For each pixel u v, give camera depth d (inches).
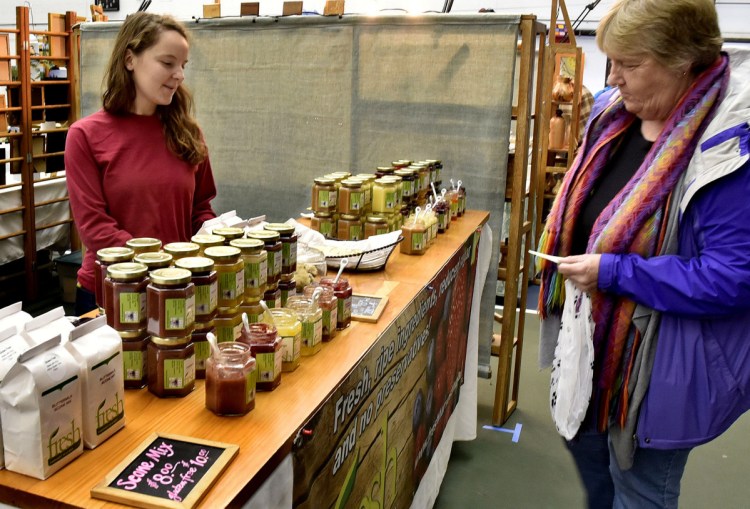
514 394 138.5
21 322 43.3
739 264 58.5
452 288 95.7
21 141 182.7
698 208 60.9
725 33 268.5
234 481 39.1
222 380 45.9
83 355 40.6
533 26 116.6
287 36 132.7
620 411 66.9
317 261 76.3
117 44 81.1
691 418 64.1
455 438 118.7
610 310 66.7
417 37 123.6
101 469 39.8
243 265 54.0
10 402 37.7
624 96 65.7
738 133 57.7
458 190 117.4
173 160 86.4
